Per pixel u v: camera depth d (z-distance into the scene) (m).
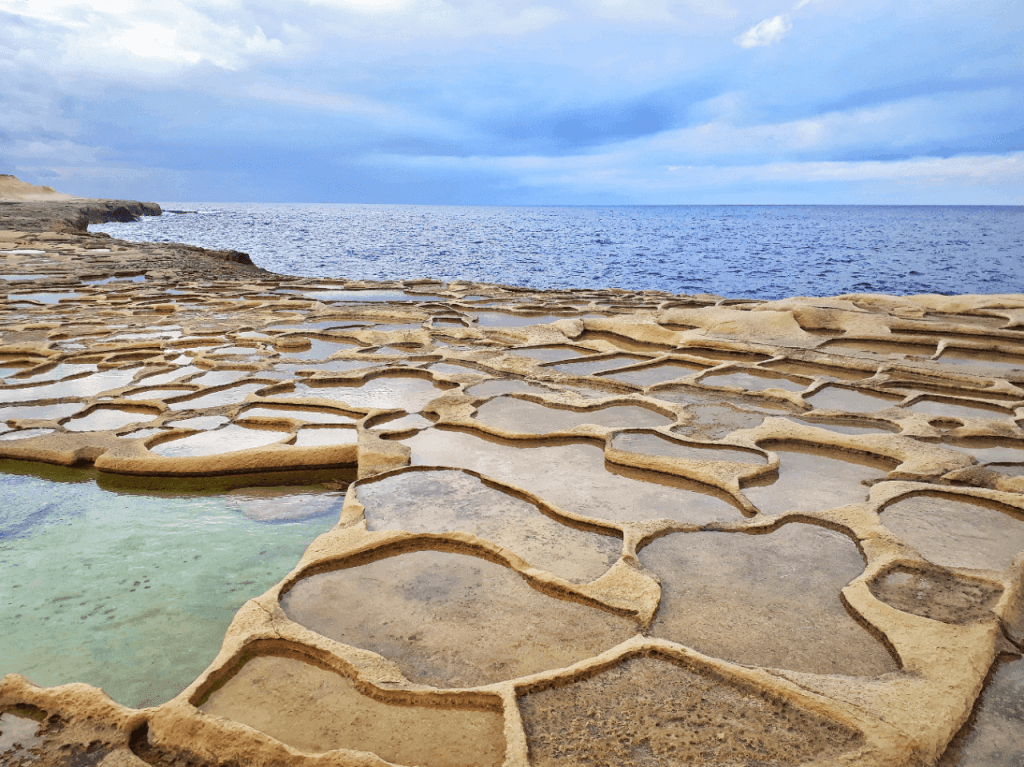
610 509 2.95
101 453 3.63
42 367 5.41
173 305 8.57
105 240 18.22
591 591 2.29
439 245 41.34
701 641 2.05
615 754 1.60
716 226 84.06
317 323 7.55
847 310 7.41
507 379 5.15
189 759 1.62
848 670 1.92
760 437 3.80
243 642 2.02
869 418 4.19
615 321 7.02
